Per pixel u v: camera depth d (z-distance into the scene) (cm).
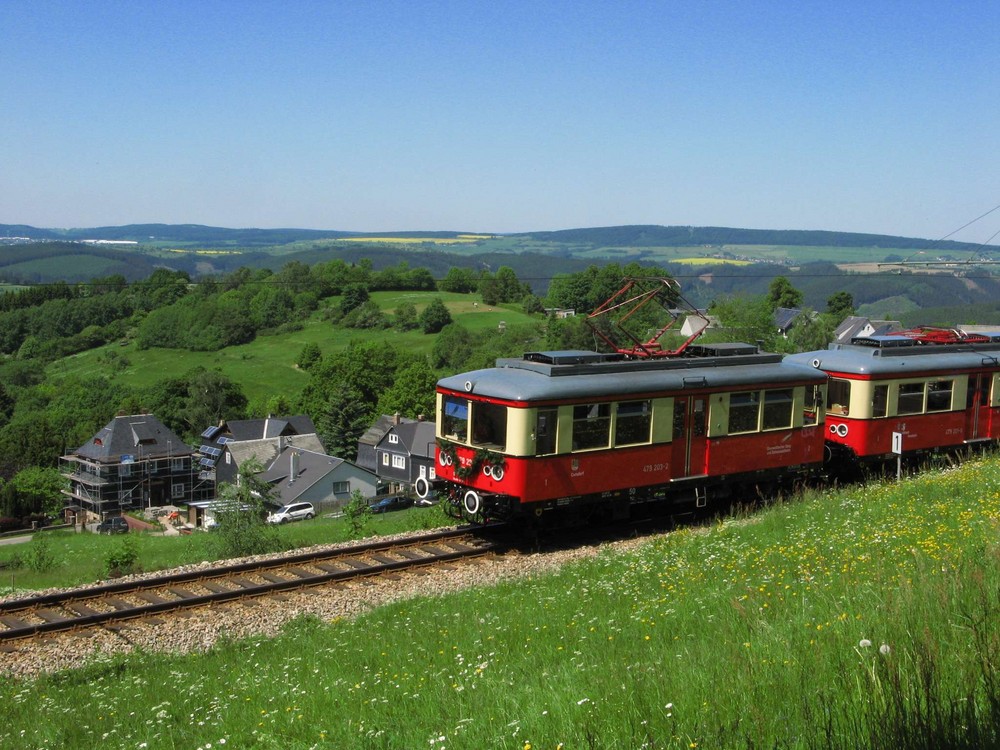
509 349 8700
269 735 784
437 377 8625
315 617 1371
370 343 9569
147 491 7481
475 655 989
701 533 1650
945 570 900
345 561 1677
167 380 9362
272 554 1769
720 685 638
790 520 1628
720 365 1933
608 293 9044
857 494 1823
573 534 1809
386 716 783
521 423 1631
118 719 947
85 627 1378
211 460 7638
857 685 575
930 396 2233
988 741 474
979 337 2516
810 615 849
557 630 1060
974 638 629
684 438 1842
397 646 1098
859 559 1145
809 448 2045
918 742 480
